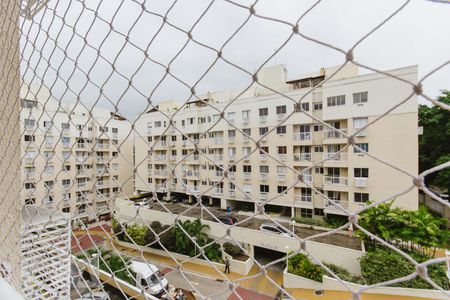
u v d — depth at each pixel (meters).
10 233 1.09
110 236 0.96
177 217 0.72
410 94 0.38
